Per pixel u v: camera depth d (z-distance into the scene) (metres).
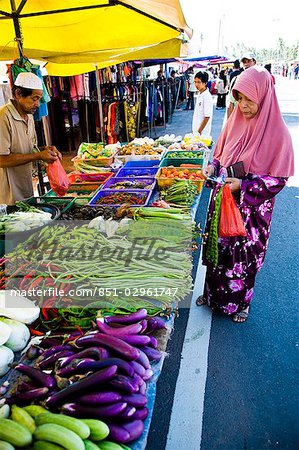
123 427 1.18
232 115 2.67
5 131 2.92
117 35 4.33
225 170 2.57
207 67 29.47
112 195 3.29
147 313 1.71
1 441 1.08
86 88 8.78
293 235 4.77
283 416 2.24
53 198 3.08
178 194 3.17
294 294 3.50
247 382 2.50
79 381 1.24
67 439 1.06
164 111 13.53
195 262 4.22
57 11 3.05
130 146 5.32
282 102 19.44
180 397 2.41
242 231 2.56
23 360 1.53
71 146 9.83
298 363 2.65
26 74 2.86
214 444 2.09
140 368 1.35
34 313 1.71
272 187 2.50
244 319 3.10
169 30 3.83
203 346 2.85
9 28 4.24
